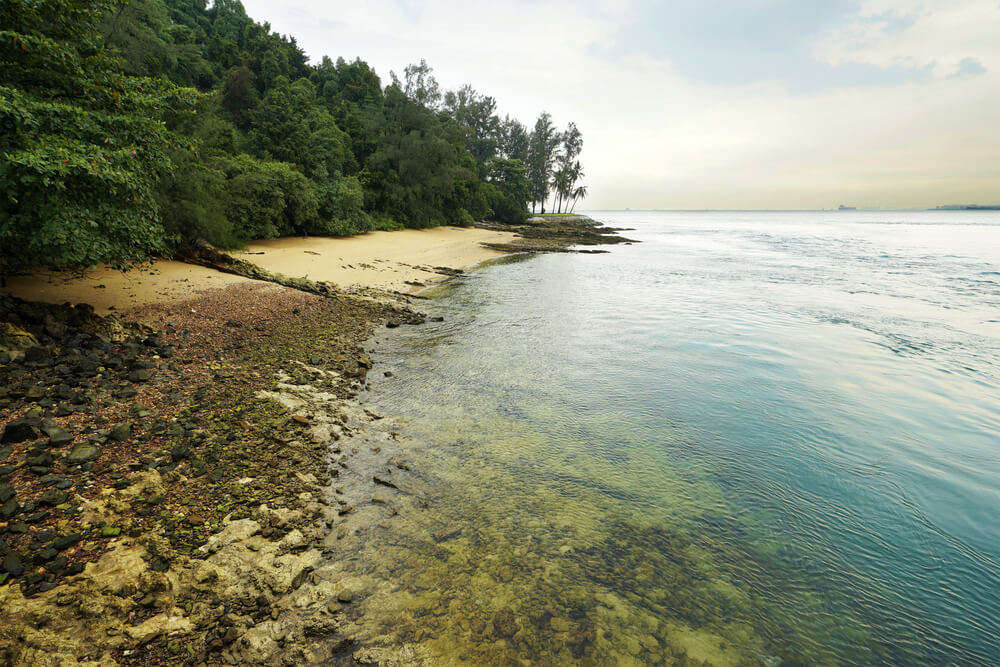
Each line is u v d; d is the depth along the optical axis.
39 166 6.99
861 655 4.56
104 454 5.87
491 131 105.12
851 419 9.81
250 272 18.45
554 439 8.52
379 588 4.79
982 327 17.23
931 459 8.32
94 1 9.66
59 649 3.50
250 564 4.75
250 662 3.80
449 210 67.62
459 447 7.97
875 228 116.06
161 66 36.94
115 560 4.32
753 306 20.75
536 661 4.16
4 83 8.30
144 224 10.09
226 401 8.00
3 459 5.31
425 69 56.12
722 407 10.27
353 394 9.69
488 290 23.52
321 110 50.97
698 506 6.78
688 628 4.71
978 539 6.30
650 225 135.25
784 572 5.59
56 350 8.05
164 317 11.54
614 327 16.67
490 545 5.64
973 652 4.65
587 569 5.39
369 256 29.98
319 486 6.37
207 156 25.16
